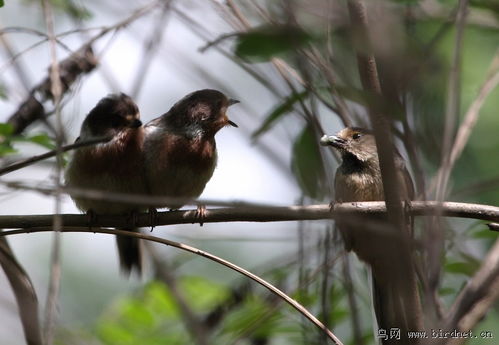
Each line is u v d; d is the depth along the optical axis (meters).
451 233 8.80
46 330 5.86
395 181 7.01
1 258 8.35
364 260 9.28
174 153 11.06
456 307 6.75
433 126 7.90
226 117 11.34
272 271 9.98
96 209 10.45
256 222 9.38
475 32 10.21
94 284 16.31
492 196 11.99
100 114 10.77
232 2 7.89
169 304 10.43
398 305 7.41
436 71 7.64
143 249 11.32
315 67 6.91
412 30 8.16
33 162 7.34
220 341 10.14
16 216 8.85
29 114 9.95
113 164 10.62
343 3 6.25
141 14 9.23
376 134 6.77
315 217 8.27
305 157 8.22
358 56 6.41
